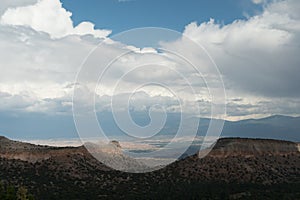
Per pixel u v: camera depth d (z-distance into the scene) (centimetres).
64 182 11019
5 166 11525
